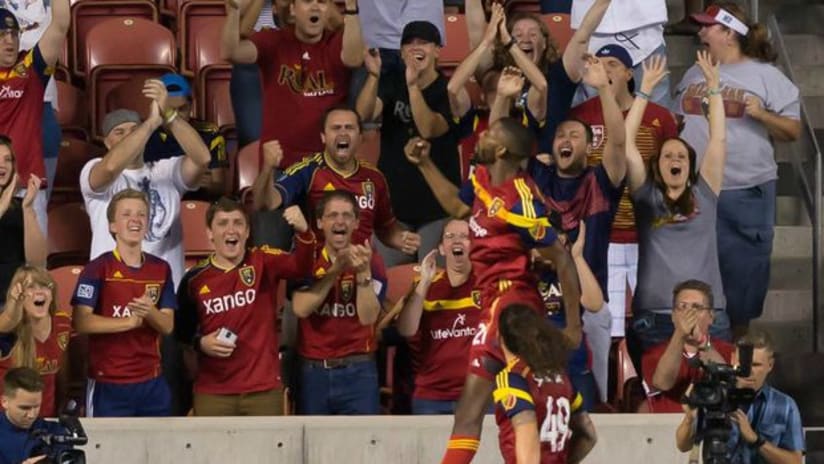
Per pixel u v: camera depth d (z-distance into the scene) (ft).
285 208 139.95
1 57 146.51
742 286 153.58
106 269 133.59
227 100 169.37
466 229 135.23
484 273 114.62
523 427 107.65
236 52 148.15
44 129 152.97
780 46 169.37
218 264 134.62
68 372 142.10
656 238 140.46
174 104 152.56
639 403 139.44
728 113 153.58
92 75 167.12
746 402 113.80
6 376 120.88
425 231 148.36
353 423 128.67
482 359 113.39
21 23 164.66
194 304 134.51
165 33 173.99
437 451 128.47
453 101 148.15
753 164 152.87
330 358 134.31
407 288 144.36
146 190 144.36
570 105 148.66
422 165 139.44
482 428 127.65
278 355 135.64
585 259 137.39
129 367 132.77
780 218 168.25
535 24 149.07
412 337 136.67
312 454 128.57
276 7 154.10
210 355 133.39
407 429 128.57
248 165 157.28
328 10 150.82
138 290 133.69
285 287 145.59
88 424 127.34
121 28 173.68
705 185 141.28
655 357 135.33
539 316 109.19
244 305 134.00
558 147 136.98
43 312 129.90
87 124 168.55
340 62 149.79
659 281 140.15
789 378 152.35
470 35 155.53
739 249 153.07
